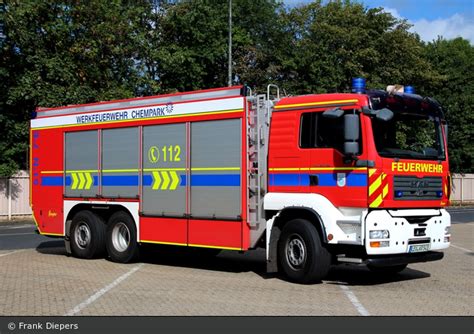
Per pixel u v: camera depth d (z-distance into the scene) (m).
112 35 28.98
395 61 36.59
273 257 10.24
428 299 8.76
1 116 26.80
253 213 10.46
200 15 33.84
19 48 27.28
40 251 14.92
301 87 35.50
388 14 36.50
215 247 10.88
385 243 9.24
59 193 13.77
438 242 10.03
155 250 13.35
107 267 12.04
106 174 12.83
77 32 29.00
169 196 11.66
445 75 42.69
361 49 35.31
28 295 9.08
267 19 36.94
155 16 33.84
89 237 13.16
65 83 27.94
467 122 46.44
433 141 10.32
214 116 10.98
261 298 8.74
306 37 36.84
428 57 46.47
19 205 27.83
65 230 13.62
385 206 9.25
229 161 10.73
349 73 35.06
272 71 34.66
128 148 12.43
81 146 13.34
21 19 26.11
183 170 11.43
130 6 32.25
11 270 11.64
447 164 10.41
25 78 26.56
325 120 9.75
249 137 10.53
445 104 45.59
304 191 9.89
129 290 9.43
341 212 9.50
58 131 13.84
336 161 9.52
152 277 10.74
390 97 9.69
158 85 31.11
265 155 10.45
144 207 12.09
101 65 29.61
